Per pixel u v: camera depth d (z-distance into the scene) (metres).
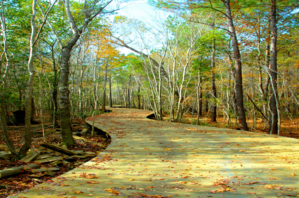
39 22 9.22
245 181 3.19
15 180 3.94
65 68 6.96
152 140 6.98
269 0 9.79
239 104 9.95
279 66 15.44
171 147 5.89
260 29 12.08
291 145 5.71
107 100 47.72
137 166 4.15
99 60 19.16
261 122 17.89
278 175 3.43
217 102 15.93
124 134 8.28
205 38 13.14
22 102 12.18
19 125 11.81
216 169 3.86
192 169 3.90
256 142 6.21
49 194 2.69
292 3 9.33
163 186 3.03
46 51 11.17
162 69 18.45
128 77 35.47
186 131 8.80
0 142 7.16
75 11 10.20
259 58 12.82
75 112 16.19
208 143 6.29
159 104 16.45
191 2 9.77
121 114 19.39
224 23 13.33
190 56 14.81
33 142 7.47
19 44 9.97
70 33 10.93
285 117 18.23
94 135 10.01
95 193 2.74
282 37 11.39
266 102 12.96
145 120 14.02
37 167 4.73
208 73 15.98
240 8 10.21
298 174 3.45
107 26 13.89
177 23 14.77
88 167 4.06
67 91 7.09
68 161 5.59
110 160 4.62
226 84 16.78
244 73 16.86
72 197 2.59
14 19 9.09
